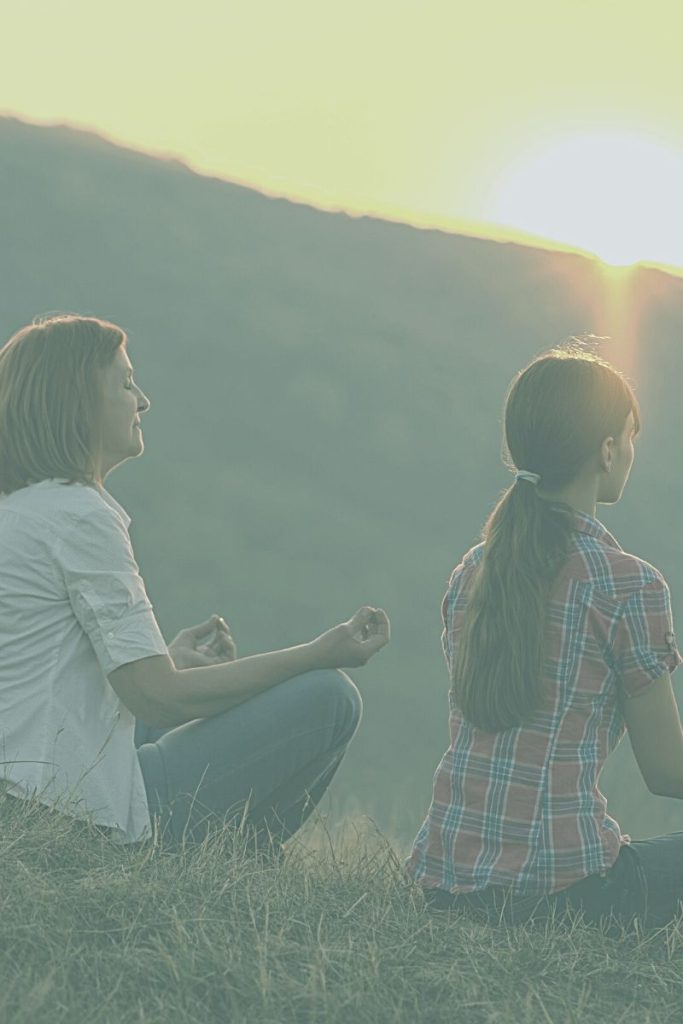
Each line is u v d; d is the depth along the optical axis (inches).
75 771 151.3
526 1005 126.6
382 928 141.9
